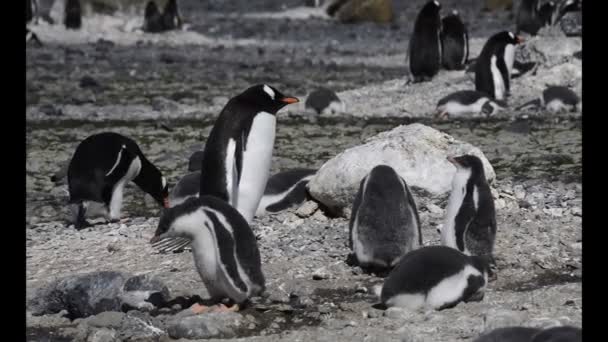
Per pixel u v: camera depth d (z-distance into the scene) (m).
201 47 53.44
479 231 12.67
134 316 11.62
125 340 11.16
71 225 17.69
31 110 31.52
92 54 48.38
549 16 45.94
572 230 15.00
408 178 16.03
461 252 11.83
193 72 42.28
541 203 16.98
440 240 14.42
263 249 14.59
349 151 16.58
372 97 33.09
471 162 12.83
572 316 10.77
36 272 14.29
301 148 24.88
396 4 79.38
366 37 57.69
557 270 13.28
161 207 19.17
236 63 45.75
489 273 12.17
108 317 11.83
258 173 15.42
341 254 14.16
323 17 70.06
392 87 35.00
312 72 41.97
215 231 11.23
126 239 16.11
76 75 40.97
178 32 58.09
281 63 45.62
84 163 17.66
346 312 11.66
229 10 76.81
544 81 32.12
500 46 30.42
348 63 45.41
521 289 12.48
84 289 12.41
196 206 11.27
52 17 57.91
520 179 19.98
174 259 14.59
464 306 11.38
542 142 24.34
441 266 11.37
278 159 22.98
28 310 12.53
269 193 17.34
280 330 11.23
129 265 14.42
